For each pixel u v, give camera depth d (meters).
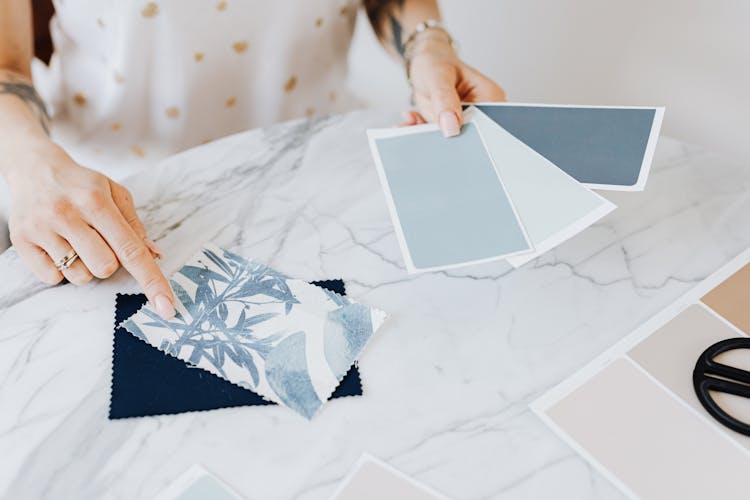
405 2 1.03
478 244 0.66
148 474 0.54
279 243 0.75
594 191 0.75
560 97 1.52
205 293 0.69
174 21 0.96
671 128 1.41
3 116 0.81
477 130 0.78
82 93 1.07
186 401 0.59
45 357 0.63
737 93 1.28
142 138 1.12
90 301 0.68
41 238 0.68
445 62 0.90
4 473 0.54
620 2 1.31
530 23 1.45
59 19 1.01
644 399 0.59
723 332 0.65
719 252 0.74
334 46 1.18
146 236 0.74
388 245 0.75
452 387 0.61
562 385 0.61
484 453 0.56
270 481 0.54
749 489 0.53
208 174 0.84
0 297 0.68
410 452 0.56
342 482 0.54
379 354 0.63
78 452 0.56
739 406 0.58
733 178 0.83
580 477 0.54
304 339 0.64
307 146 0.89
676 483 0.54
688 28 1.27
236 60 1.07
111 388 0.60
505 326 0.66
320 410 0.59
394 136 0.79
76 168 0.74
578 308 0.68
